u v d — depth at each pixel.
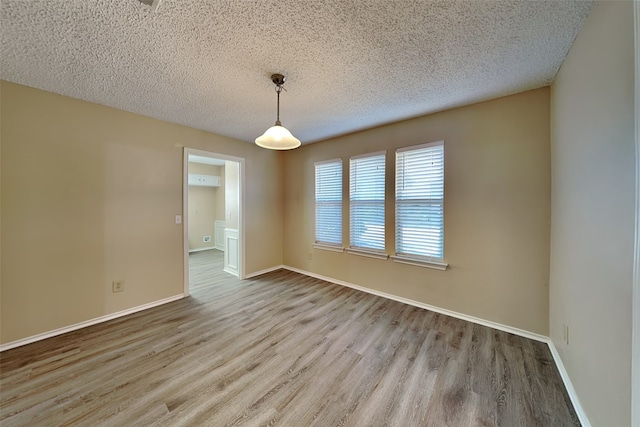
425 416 1.38
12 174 2.06
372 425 1.33
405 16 1.35
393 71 1.92
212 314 2.70
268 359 1.90
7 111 2.03
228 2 1.24
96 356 1.93
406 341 2.16
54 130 2.26
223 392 1.56
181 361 1.87
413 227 2.98
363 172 3.48
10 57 1.70
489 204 2.43
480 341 2.15
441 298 2.75
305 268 4.30
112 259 2.62
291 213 4.51
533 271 2.21
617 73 1.04
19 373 1.72
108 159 2.59
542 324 2.17
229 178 4.51
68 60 1.75
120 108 2.63
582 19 1.36
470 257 2.54
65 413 1.39
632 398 0.88
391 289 3.16
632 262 0.93
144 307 2.86
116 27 1.41
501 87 2.16
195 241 6.68
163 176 3.03
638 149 0.86
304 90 2.23
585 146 1.37
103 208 2.56
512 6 1.28
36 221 2.18
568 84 1.65
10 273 2.06
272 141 1.95
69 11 1.28
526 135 2.23
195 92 2.26
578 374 1.43
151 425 1.32
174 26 1.41
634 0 0.86
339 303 3.01
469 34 1.50
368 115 2.82
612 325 1.08
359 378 1.69
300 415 1.39
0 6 1.23
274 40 1.55
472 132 2.52
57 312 2.28
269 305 2.95
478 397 1.52
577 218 1.48
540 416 1.38
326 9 1.30
